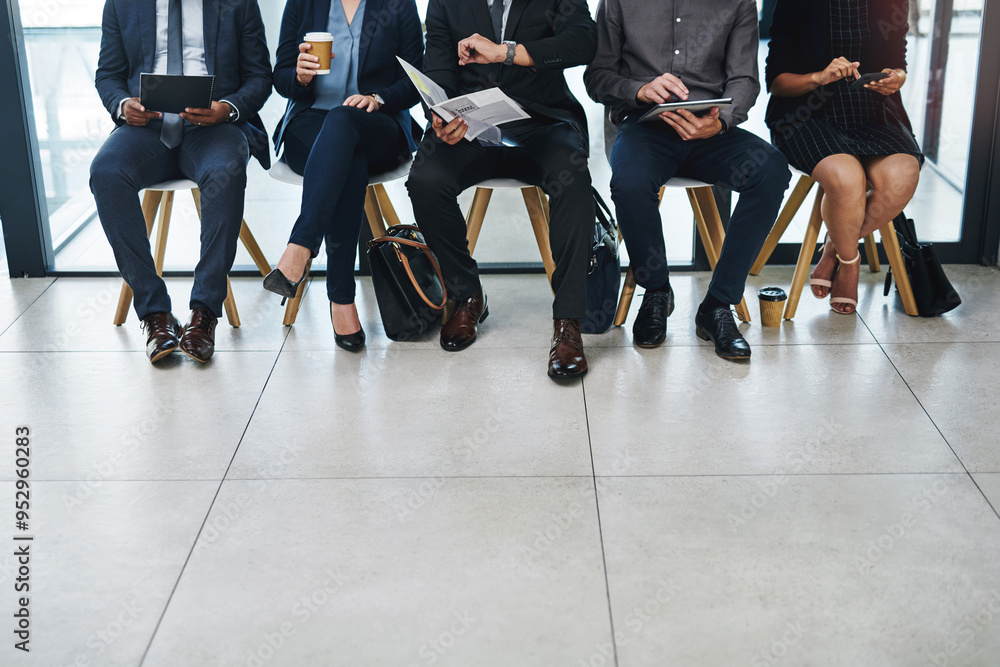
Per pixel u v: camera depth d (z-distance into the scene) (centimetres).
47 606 153
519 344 254
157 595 156
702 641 143
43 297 291
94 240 310
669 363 239
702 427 207
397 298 250
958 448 196
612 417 212
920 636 144
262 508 180
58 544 169
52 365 243
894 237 262
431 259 257
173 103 238
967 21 284
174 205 309
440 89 237
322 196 234
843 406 215
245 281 304
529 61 240
